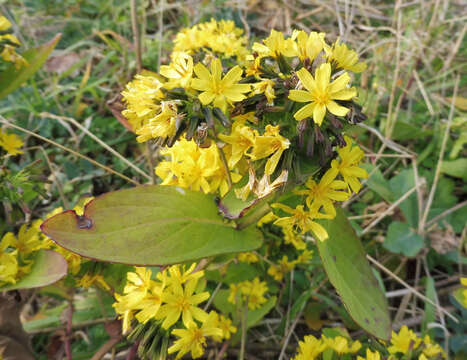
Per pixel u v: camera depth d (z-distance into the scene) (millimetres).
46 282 114
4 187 121
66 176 199
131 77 222
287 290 170
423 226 171
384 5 277
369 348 127
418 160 203
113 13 273
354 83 208
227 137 96
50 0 287
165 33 266
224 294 151
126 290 109
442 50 214
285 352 155
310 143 90
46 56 161
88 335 155
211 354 147
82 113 222
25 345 130
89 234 98
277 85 94
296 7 268
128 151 217
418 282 176
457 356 141
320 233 100
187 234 105
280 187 94
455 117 208
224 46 155
